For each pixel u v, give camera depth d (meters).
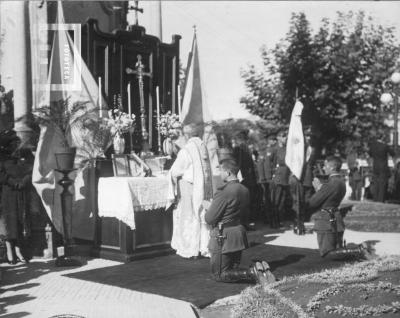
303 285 5.88
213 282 6.67
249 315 5.01
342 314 4.68
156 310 5.38
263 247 9.41
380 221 11.96
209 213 6.61
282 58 15.79
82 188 8.84
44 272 7.38
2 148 8.23
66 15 11.02
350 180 19.20
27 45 9.70
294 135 11.13
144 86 11.26
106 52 10.40
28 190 8.40
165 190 8.49
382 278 6.10
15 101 9.67
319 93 15.29
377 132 16.14
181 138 10.05
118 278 6.91
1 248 8.21
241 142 12.28
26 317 5.17
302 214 11.12
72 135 9.01
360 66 15.33
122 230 8.13
